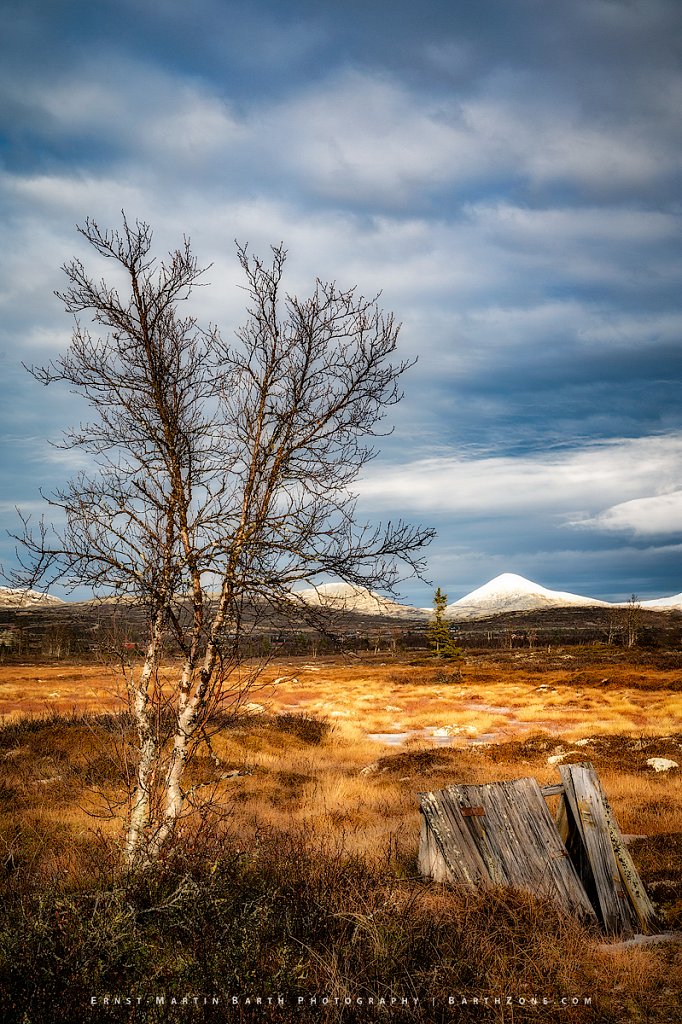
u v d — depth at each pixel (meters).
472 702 42.19
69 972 4.08
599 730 26.28
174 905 4.78
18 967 4.05
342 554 6.32
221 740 19.16
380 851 8.37
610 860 7.23
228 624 6.46
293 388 6.77
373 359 6.69
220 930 4.68
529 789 7.49
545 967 5.00
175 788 6.20
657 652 77.50
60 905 4.82
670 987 5.06
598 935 6.32
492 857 6.75
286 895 5.39
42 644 91.19
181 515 6.67
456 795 7.09
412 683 57.88
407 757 19.58
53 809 11.20
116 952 4.29
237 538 6.37
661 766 17.73
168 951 4.45
